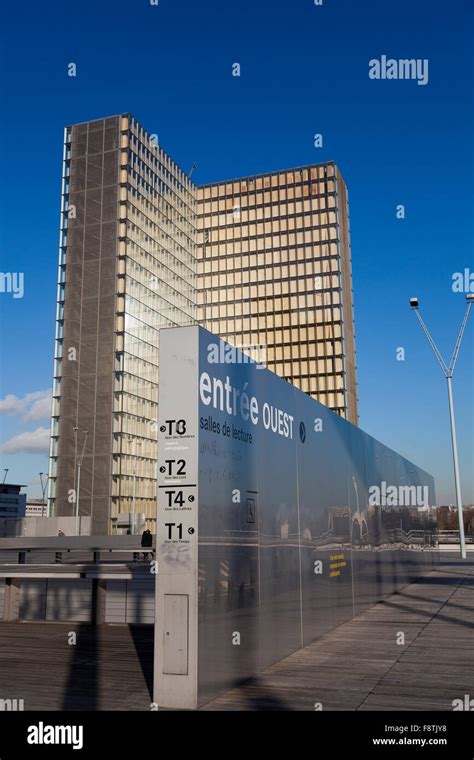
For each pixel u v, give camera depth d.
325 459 10.68
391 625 10.42
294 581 8.59
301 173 85.12
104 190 72.38
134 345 70.50
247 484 7.30
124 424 67.56
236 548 6.84
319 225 83.25
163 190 79.50
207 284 86.31
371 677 6.83
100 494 66.19
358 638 9.27
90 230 72.19
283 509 8.48
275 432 8.43
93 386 68.81
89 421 68.19
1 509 86.62
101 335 69.62
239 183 87.44
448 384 29.38
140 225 73.62
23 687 6.39
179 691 5.73
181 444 6.14
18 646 8.66
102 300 70.25
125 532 64.31
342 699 5.95
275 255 84.31
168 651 5.83
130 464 68.00
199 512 6.00
